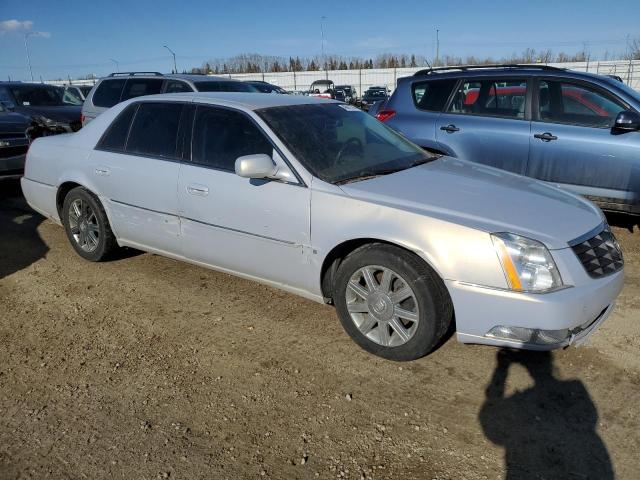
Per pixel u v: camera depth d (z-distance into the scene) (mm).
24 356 3537
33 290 4551
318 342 3633
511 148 5863
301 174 3588
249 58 68625
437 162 4227
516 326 2928
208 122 4121
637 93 5566
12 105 12172
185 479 2473
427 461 2551
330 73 50312
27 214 6980
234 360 3439
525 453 2592
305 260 3580
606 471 2473
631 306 4012
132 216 4527
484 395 3031
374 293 3330
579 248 3049
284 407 2967
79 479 2482
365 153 4016
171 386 3174
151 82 9188
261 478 2469
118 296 4402
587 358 3350
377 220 3242
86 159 4816
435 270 3068
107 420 2885
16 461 2604
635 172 5223
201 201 4000
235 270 4055
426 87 6586
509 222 3088
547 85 5750
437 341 3209
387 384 3152
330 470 2508
